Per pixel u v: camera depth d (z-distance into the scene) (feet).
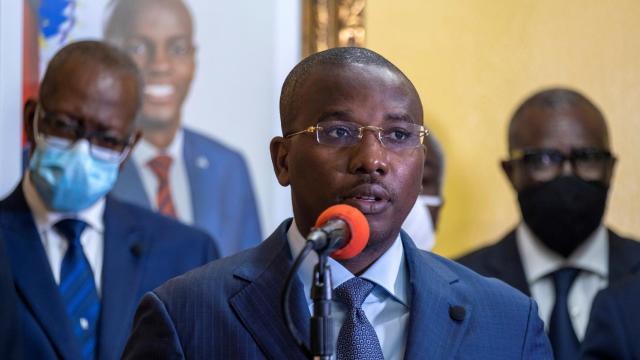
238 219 32.68
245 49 33.01
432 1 35.27
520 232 30.45
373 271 16.39
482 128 35.37
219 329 15.99
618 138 35.86
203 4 32.78
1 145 30.86
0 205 25.48
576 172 29.78
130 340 16.37
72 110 24.95
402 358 16.08
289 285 13.55
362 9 33.91
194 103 32.63
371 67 16.19
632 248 29.94
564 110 30.19
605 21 36.04
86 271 25.36
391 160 15.78
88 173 24.91
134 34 32.14
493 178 35.27
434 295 16.53
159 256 26.50
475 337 16.34
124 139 25.58
